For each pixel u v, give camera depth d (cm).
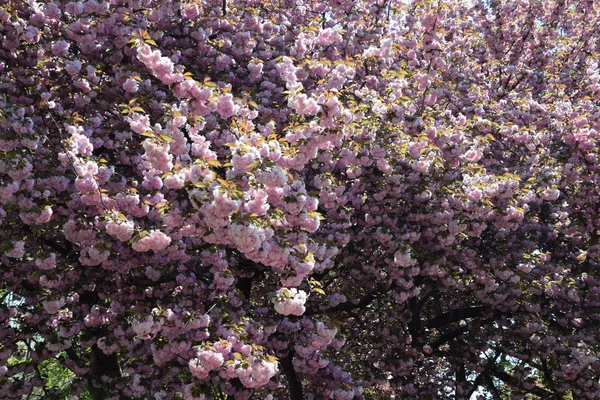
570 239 1250
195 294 803
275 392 1290
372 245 1034
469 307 1248
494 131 1209
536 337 1081
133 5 894
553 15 1559
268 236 564
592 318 1102
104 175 725
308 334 820
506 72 1488
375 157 894
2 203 676
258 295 1055
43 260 713
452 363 1247
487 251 1124
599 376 1114
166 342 722
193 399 632
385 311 1141
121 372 1070
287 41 1173
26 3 784
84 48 855
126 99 848
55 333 811
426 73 959
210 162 546
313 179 900
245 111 754
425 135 876
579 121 1114
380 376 1093
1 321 817
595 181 1086
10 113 659
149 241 608
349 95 1067
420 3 931
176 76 598
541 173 1045
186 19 1016
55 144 765
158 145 564
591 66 1486
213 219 519
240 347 656
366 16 1233
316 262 798
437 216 934
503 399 1355
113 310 805
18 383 854
